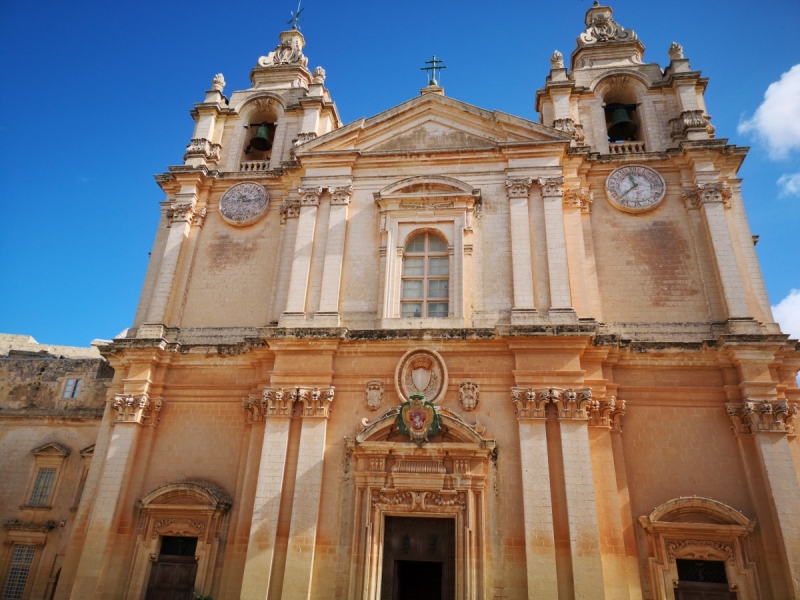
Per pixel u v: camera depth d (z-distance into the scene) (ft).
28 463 80.94
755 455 52.95
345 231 66.74
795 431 54.19
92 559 55.16
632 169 67.82
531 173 66.44
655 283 62.49
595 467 53.42
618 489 53.16
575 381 54.90
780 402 53.21
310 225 67.26
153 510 57.36
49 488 79.05
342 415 57.41
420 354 58.18
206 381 63.31
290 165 71.97
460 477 52.65
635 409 56.54
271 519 53.31
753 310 59.98
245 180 74.33
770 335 55.01
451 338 57.82
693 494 52.85
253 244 70.95
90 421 82.38
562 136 67.36
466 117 71.31
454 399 56.70
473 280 62.28
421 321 60.54
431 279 63.98
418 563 55.77
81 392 85.35
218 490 58.34
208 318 67.51
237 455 59.93
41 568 74.18
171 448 60.90
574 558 48.75
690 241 64.03
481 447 53.16
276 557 52.39
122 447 59.72
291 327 61.16
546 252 62.18
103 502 57.47
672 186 67.00
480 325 60.03
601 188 68.03
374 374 58.49
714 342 56.85
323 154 70.44
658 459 54.44
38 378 87.10
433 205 66.18
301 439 56.08
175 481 59.21
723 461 53.72
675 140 70.90
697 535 50.85
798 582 47.39
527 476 52.03
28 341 130.52
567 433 53.16
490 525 51.31
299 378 58.49
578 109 74.90
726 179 66.69
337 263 64.64
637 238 64.95
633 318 61.11
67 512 77.10
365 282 64.08
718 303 60.13
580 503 50.65
